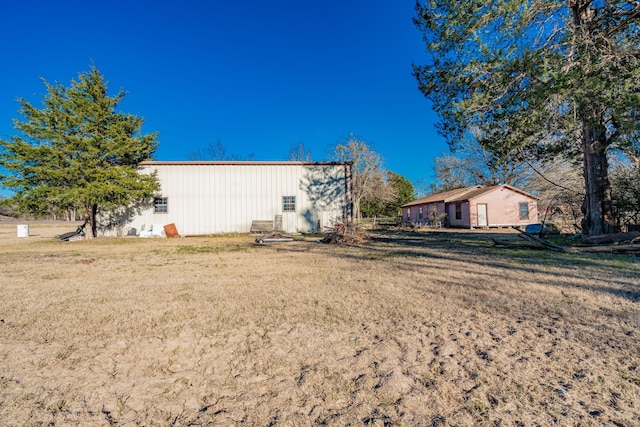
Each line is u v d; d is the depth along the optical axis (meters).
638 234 9.15
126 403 2.19
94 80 14.46
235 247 11.59
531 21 8.56
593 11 9.05
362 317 3.77
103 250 10.99
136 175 14.97
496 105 9.09
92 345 3.10
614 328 3.30
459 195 26.94
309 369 2.61
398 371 2.53
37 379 2.49
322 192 18.33
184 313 4.00
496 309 3.99
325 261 8.01
